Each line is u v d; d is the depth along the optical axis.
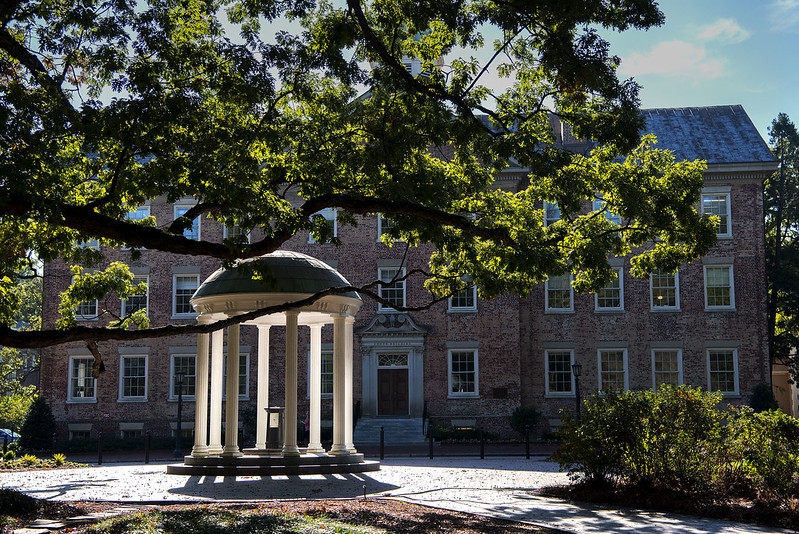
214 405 25.34
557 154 18.14
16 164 12.40
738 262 43.88
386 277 44.19
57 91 14.43
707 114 47.78
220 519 12.53
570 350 44.06
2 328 14.33
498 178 44.03
